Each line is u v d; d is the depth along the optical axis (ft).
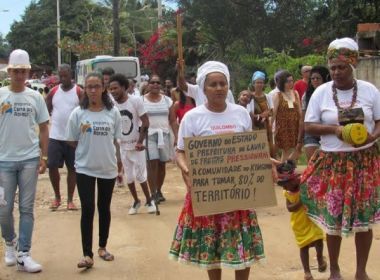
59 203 31.17
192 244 15.24
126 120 28.63
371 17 61.77
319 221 17.80
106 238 21.95
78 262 21.61
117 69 83.41
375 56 47.14
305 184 18.04
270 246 22.65
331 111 17.56
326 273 19.31
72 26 200.54
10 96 20.61
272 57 69.82
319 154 17.85
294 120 31.89
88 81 20.89
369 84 17.74
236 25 75.31
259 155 15.33
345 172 17.28
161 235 24.93
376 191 17.29
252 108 32.04
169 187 36.68
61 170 44.45
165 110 30.81
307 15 74.02
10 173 20.70
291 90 32.17
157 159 30.30
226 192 15.14
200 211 14.98
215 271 15.55
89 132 20.75
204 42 83.30
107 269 20.74
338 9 63.72
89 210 20.76
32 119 20.86
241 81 70.69
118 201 32.55
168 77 92.68
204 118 15.39
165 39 90.89
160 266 20.88
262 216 27.45
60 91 30.01
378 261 20.43
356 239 17.90
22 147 20.68
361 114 17.29
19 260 20.75
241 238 15.07
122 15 158.10
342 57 17.19
